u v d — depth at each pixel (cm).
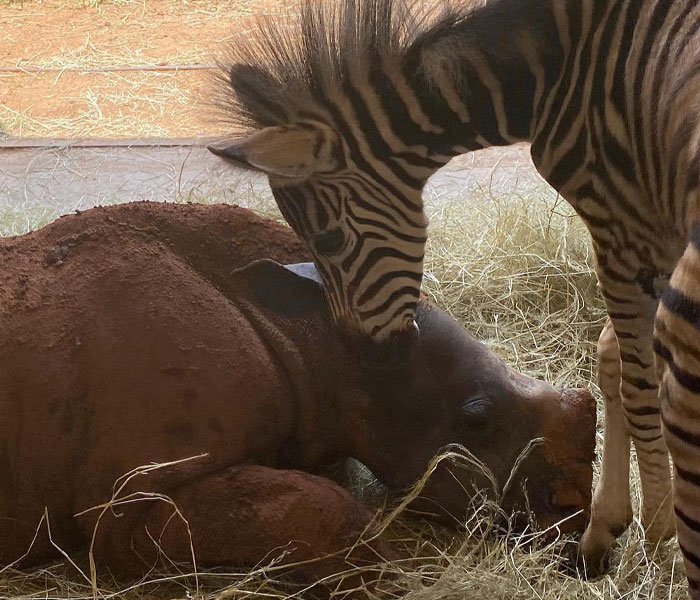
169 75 693
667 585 260
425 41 225
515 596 246
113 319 254
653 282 229
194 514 243
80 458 251
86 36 779
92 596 244
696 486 177
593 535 262
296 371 264
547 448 263
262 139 218
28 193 466
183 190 456
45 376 248
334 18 229
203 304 259
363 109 229
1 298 255
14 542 255
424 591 240
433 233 408
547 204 409
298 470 263
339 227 238
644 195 215
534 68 226
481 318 374
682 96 188
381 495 287
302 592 242
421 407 266
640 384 242
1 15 827
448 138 237
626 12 206
